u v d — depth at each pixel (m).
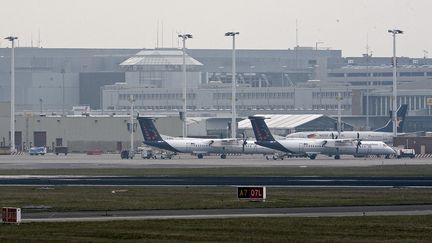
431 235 184.38
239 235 184.88
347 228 194.88
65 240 178.00
